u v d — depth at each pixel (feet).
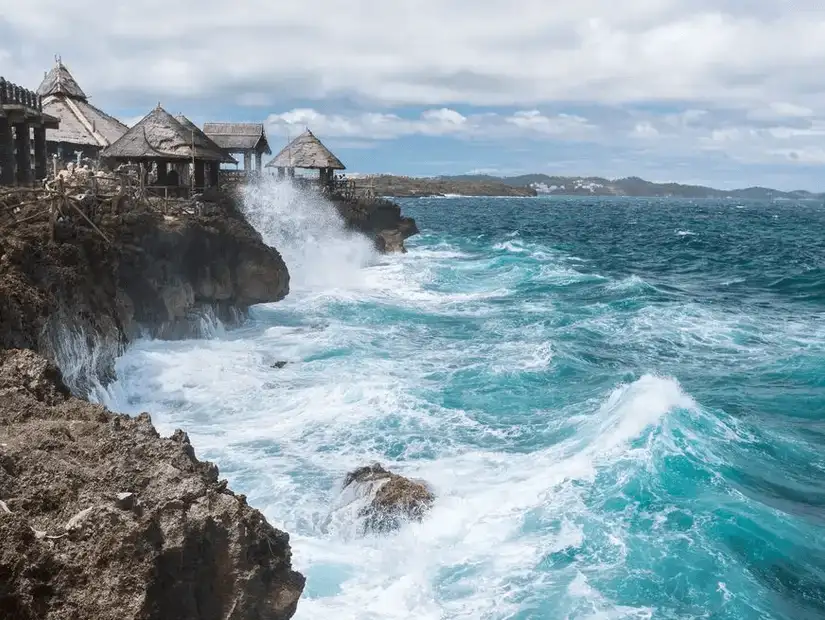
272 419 62.59
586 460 53.11
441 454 55.77
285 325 99.19
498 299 124.98
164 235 82.17
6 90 80.84
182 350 79.05
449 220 429.38
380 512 45.57
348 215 177.27
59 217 64.54
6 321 47.39
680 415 59.98
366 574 40.34
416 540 43.42
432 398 67.51
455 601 37.96
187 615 26.68
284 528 44.73
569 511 46.24
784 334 100.01
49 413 35.78
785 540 43.98
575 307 116.78
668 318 107.14
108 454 31.50
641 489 48.57
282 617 29.37
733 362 85.46
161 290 82.12
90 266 67.36
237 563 28.32
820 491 51.90
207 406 65.21
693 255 222.69
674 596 38.40
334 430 59.77
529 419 63.21
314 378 73.41
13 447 30.37
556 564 40.96
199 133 122.31
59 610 23.86
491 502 47.85
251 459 54.24
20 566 23.93
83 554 24.98
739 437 59.26
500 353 83.87
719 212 645.92
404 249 201.87
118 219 74.84
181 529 27.14
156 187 98.48
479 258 191.21
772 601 38.75
